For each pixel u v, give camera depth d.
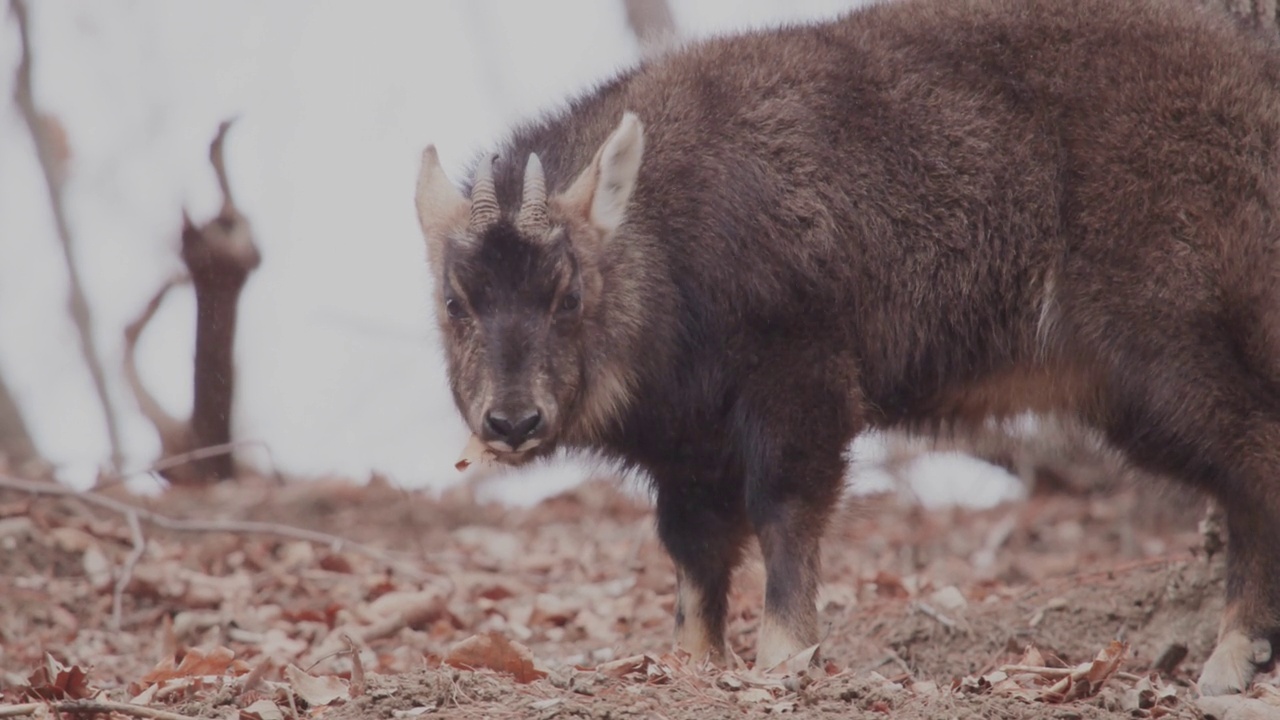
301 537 14.77
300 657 12.33
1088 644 12.14
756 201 10.98
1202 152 10.52
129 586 14.20
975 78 11.11
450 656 9.47
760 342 10.92
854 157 11.04
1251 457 10.34
